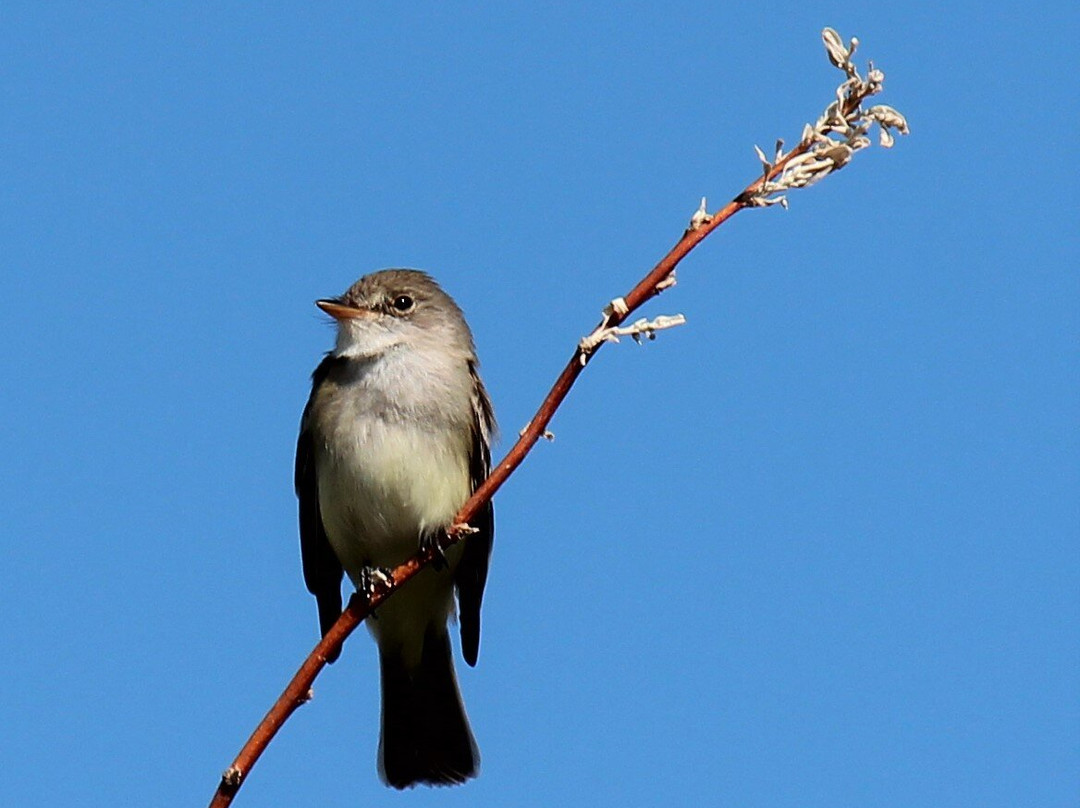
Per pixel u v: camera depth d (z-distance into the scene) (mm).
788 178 6738
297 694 7062
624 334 7086
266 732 6852
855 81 6680
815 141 6758
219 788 6621
